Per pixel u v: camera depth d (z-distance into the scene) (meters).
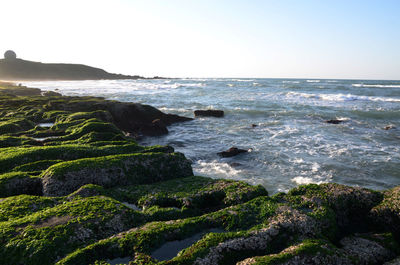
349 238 6.37
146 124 23.34
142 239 5.51
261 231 5.77
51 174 8.62
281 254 5.07
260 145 18.44
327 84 87.00
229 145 18.78
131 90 65.94
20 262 5.00
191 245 5.55
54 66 180.38
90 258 5.09
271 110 33.75
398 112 30.45
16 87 64.62
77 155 11.55
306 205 7.01
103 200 6.91
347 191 7.50
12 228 5.60
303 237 5.82
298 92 57.25
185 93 56.91
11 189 8.30
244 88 69.88
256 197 7.75
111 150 12.17
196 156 16.28
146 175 10.15
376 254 5.74
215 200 8.12
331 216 6.57
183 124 26.81
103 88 74.69
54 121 22.09
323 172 13.20
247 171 13.41
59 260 5.06
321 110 33.53
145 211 7.30
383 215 6.82
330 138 20.27
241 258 5.29
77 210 6.31
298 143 18.81
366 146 17.98
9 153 11.18
